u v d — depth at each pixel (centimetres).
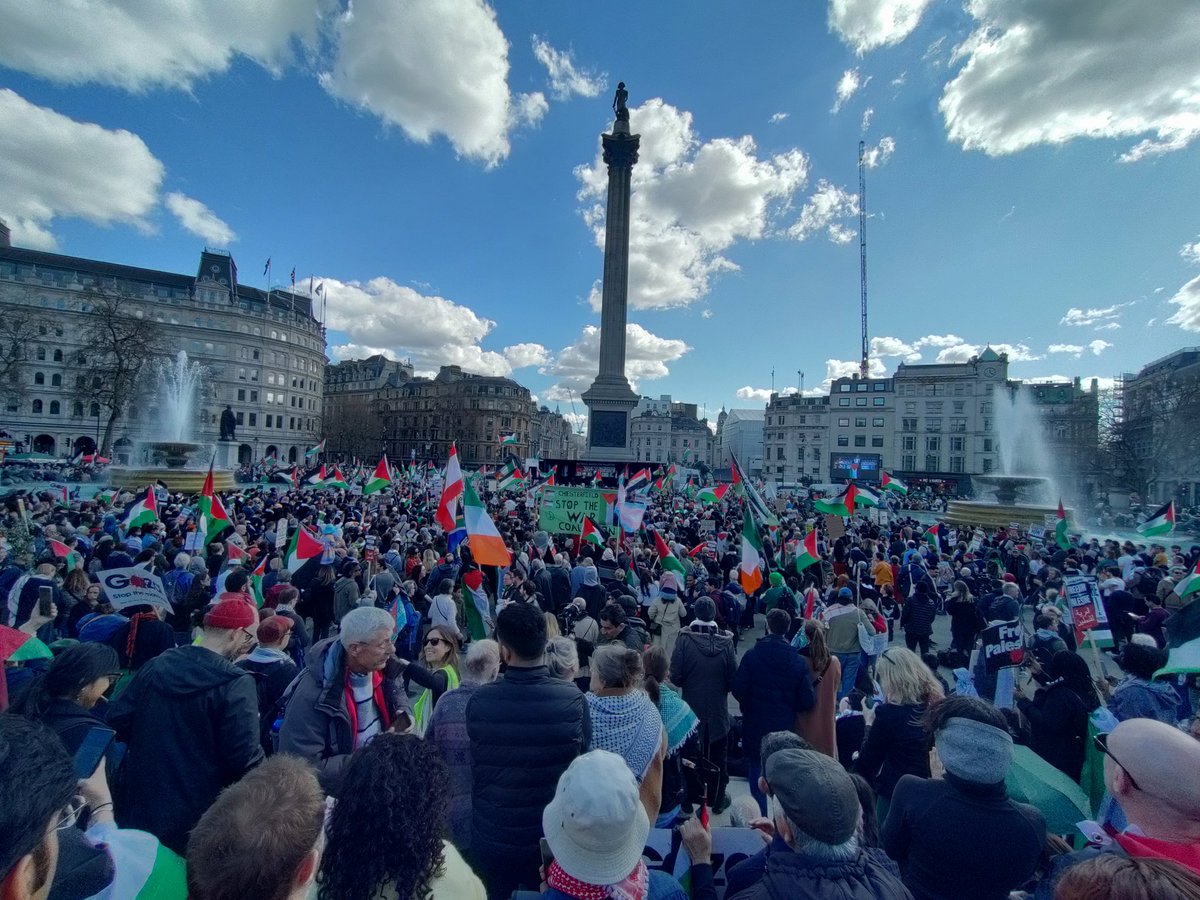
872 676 848
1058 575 1412
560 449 18412
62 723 296
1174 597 1005
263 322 10506
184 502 2430
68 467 4925
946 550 2208
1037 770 420
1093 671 1110
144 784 323
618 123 4441
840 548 1744
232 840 172
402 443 13700
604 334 4322
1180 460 5638
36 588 771
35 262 8925
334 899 194
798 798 235
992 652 725
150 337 5997
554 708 326
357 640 367
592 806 215
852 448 10075
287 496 3075
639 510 1550
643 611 1127
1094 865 192
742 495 1127
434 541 1587
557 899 219
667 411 17050
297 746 350
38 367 8600
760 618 1566
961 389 9369
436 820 213
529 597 945
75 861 212
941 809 289
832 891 217
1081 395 8350
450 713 378
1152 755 239
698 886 278
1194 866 222
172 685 337
